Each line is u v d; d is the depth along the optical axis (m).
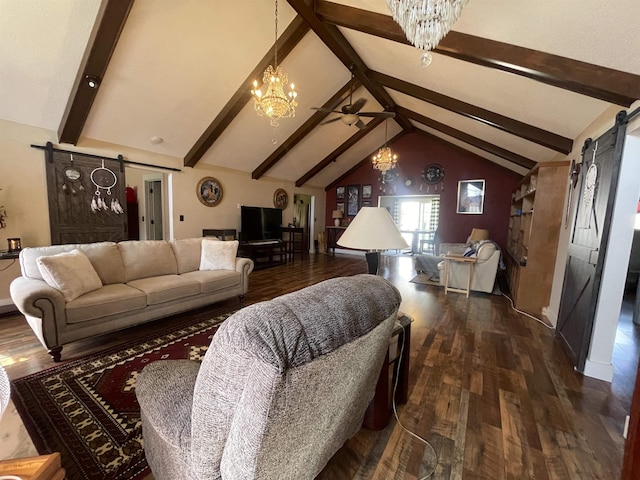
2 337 2.56
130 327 2.76
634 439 1.01
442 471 1.29
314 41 3.74
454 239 7.23
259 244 6.12
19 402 1.68
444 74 3.17
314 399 0.73
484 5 1.80
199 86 3.75
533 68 2.01
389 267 6.41
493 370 2.16
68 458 1.31
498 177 6.66
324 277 5.31
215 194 5.73
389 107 5.61
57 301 2.12
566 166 3.21
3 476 0.72
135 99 3.60
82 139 3.86
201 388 0.71
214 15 2.94
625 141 1.93
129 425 1.53
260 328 0.62
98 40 2.67
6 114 3.19
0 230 3.26
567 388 1.94
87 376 1.96
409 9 1.24
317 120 5.51
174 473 0.95
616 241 1.99
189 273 3.38
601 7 1.41
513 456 1.38
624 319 3.26
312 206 8.81
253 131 5.17
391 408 1.68
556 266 3.25
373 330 0.89
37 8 2.40
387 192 8.11
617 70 1.77
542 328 2.99
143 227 6.52
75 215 3.84
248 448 0.65
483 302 3.86
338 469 1.30
